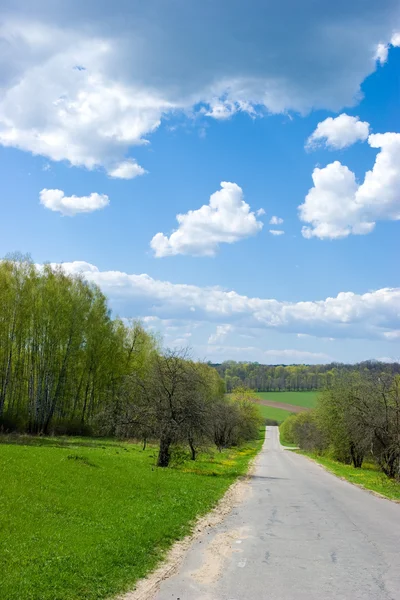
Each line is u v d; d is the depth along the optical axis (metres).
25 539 11.17
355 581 10.06
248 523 16.86
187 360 37.00
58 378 61.09
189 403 34.84
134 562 10.89
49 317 58.00
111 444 49.59
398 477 34.41
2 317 54.53
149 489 20.91
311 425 84.62
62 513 14.20
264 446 104.50
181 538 13.89
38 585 8.70
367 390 45.34
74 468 21.80
